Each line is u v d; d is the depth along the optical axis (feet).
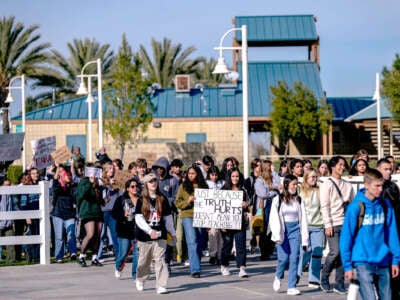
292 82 220.43
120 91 182.19
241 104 207.21
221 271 55.26
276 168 174.29
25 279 54.65
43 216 63.62
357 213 31.73
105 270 59.11
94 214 61.26
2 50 214.69
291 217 44.93
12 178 150.30
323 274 45.62
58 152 76.59
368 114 193.77
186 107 205.46
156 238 45.98
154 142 201.26
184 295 45.57
